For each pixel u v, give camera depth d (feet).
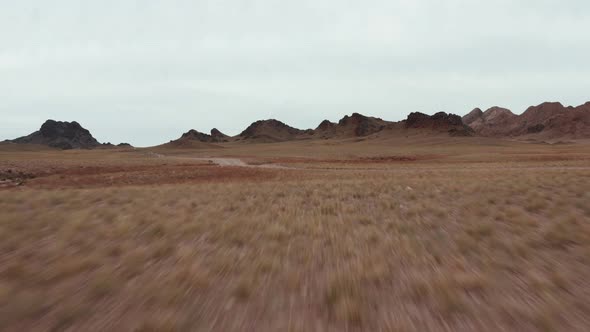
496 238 21.16
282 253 18.66
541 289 13.51
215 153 494.18
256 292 13.38
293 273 15.07
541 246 19.66
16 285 13.34
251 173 111.86
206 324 10.85
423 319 11.32
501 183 50.90
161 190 47.42
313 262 17.12
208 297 12.80
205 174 108.47
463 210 31.86
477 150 362.33
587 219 25.53
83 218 24.89
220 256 17.71
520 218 26.23
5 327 10.55
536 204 31.58
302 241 21.22
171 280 13.99
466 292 13.41
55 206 31.37
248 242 20.93
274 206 34.83
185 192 45.39
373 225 25.89
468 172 90.33
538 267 16.20
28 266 15.38
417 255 18.33
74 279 14.26
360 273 15.08
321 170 130.52
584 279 14.74
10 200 33.35
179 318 11.10
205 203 36.88
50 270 15.08
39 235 21.17
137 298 12.55
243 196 43.09
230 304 12.30
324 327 10.82
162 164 183.73
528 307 12.01
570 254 18.16
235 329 10.61
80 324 10.78
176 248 19.49
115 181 87.51
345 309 11.35
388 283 14.32
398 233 23.43
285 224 26.04
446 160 203.92
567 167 109.91
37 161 180.75
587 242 20.01
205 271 15.07
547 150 333.21
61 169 131.23
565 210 29.37
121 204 34.42
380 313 11.70
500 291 13.46
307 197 44.06
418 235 22.91
